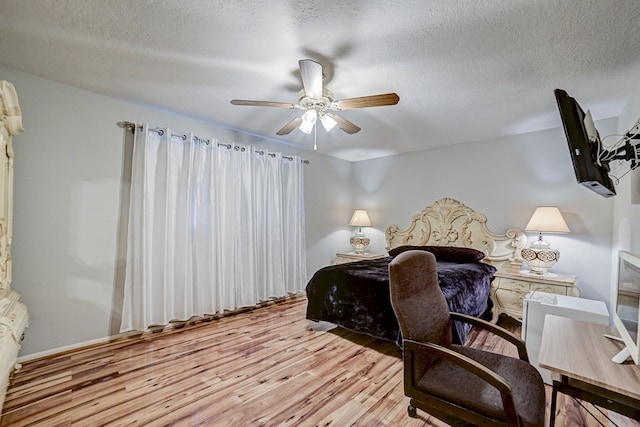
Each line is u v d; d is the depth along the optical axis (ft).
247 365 7.64
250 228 12.06
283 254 13.66
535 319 7.32
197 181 10.60
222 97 9.00
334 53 6.44
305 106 7.52
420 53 6.39
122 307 9.18
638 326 3.65
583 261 10.49
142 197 9.26
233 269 11.51
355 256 15.62
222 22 5.53
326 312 9.77
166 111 10.18
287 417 5.68
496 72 7.14
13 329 5.48
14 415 5.59
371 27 5.58
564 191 10.94
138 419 5.56
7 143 6.04
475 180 13.17
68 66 7.24
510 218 12.20
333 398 6.28
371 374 7.25
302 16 5.31
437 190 14.40
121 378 6.95
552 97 8.50
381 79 7.55
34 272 7.72
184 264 10.16
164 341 9.04
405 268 5.07
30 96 7.65
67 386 6.59
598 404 3.93
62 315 8.14
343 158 17.39
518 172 12.03
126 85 8.23
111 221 9.00
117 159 9.12
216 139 11.11
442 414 4.35
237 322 10.80
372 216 17.07
